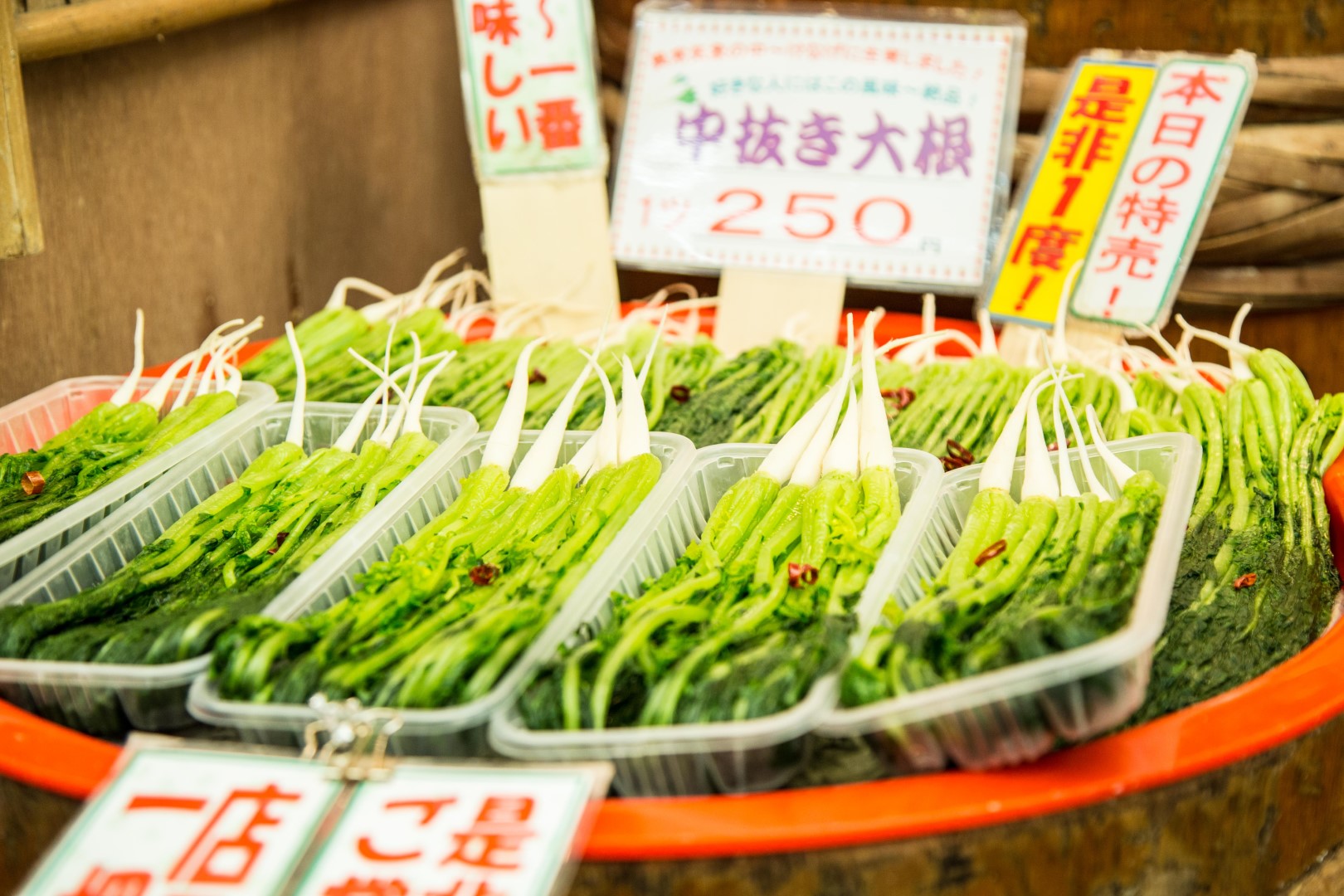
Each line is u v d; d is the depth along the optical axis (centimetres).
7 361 299
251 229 370
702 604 181
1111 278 292
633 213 321
